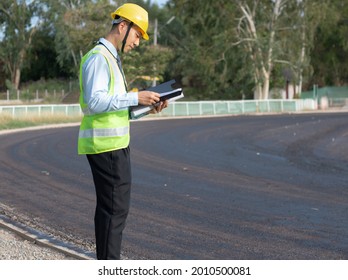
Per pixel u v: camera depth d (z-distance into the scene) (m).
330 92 148.38
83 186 25.72
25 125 71.50
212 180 27.56
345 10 145.38
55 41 155.75
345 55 156.50
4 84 180.00
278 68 130.88
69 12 124.00
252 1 123.88
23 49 169.38
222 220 19.16
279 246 15.91
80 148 10.88
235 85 139.88
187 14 126.50
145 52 122.38
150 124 75.50
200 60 125.06
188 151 40.81
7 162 34.34
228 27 123.31
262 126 68.62
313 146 44.16
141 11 10.82
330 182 26.97
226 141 48.94
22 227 17.77
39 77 182.25
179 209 20.88
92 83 10.20
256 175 29.27
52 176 28.67
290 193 24.16
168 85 10.66
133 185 25.98
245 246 15.92
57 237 16.69
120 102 10.16
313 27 123.31
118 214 11.05
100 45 10.58
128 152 11.03
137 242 16.28
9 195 23.39
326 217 19.59
